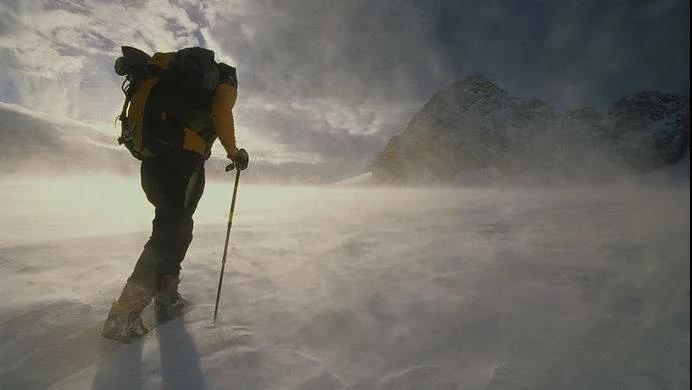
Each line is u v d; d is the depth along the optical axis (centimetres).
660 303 270
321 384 194
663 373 198
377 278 318
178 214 246
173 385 193
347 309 264
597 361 209
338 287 301
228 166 264
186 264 345
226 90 247
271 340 229
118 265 334
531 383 193
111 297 272
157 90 239
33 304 254
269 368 206
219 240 438
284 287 299
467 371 203
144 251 241
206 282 305
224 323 245
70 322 239
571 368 204
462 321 250
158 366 206
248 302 273
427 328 243
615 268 342
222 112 244
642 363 206
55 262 337
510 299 281
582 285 305
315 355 217
